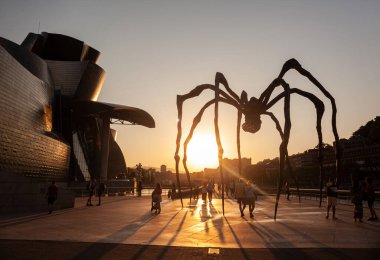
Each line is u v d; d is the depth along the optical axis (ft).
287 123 41.06
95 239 31.04
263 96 48.47
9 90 123.13
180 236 32.78
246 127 52.85
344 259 23.54
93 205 77.66
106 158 205.67
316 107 50.67
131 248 27.02
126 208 68.64
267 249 26.84
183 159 55.06
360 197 44.16
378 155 398.42
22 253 24.86
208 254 24.91
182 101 52.44
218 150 43.62
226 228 38.24
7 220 46.01
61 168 164.04
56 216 51.90
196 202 90.68
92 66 207.82
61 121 189.88
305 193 116.06
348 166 342.03
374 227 39.04
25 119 138.00
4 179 57.36
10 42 165.37
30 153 129.80
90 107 200.34
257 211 60.18
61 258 23.43
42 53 216.33
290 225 40.86
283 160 43.09
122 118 219.61
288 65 47.52
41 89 159.43
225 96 51.67
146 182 428.56
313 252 25.79
